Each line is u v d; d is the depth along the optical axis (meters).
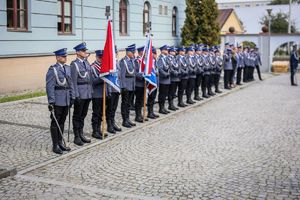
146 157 8.74
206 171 7.83
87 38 20.36
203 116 13.35
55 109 8.98
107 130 10.93
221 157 8.77
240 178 7.45
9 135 10.23
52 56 18.19
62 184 7.10
